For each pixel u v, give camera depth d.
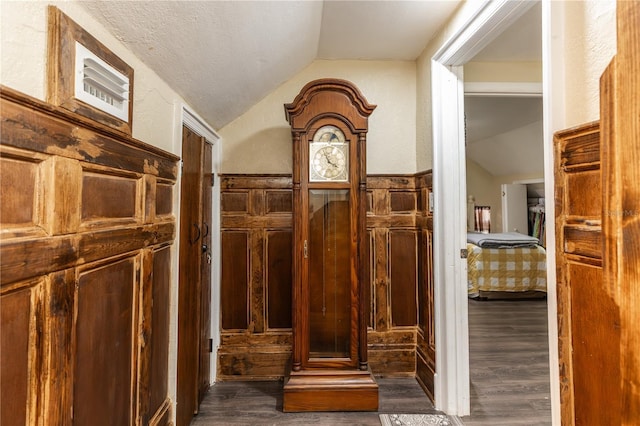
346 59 2.32
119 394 0.96
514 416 1.81
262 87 2.12
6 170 0.56
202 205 1.89
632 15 0.48
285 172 2.31
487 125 4.54
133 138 1.01
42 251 0.64
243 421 1.76
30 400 0.62
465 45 1.65
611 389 0.73
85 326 0.79
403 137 2.35
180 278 1.53
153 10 0.94
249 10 1.28
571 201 0.87
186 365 1.65
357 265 1.90
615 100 0.51
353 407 1.84
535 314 3.70
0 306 0.56
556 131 0.93
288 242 2.30
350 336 1.91
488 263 4.29
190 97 1.57
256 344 2.26
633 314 0.48
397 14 1.76
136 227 1.03
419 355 2.21
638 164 0.47
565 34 0.91
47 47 0.67
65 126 0.70
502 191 6.27
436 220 1.93
